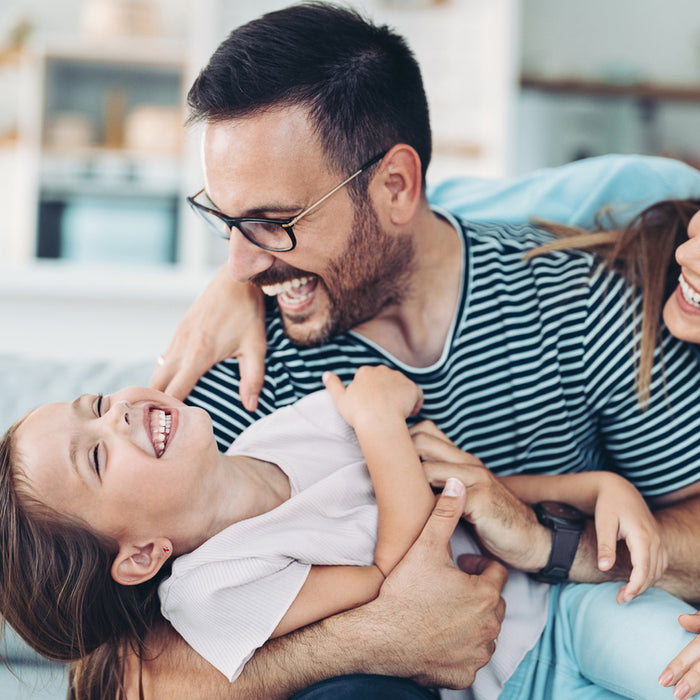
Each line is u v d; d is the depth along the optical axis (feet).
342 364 4.34
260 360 4.29
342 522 3.98
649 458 4.33
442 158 12.58
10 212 13.10
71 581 3.84
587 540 4.06
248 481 4.12
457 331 4.30
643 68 13.07
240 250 3.85
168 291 12.02
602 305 4.32
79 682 3.93
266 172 3.65
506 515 3.91
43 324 12.07
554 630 4.05
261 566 3.72
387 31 4.14
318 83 3.70
